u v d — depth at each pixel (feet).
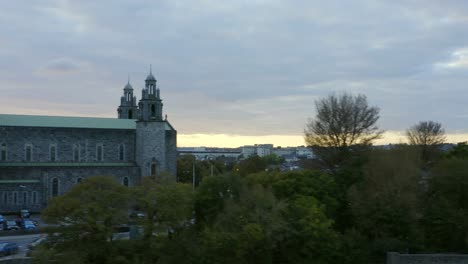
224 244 213.66
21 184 391.65
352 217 277.03
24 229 306.76
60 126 435.12
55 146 431.84
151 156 450.71
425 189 295.28
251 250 220.43
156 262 217.56
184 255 219.20
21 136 419.54
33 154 423.64
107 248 215.51
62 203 211.41
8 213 385.91
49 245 211.41
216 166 582.76
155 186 237.66
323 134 361.92
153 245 220.64
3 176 395.96
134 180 447.83
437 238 255.91
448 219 252.83
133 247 220.84
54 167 413.59
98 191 220.02
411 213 262.88
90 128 445.37
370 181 288.92
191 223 251.39
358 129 356.18
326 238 235.61
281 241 228.02
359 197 267.18
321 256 233.35
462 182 275.80
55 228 212.64
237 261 218.38
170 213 225.97
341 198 280.92
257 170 543.80
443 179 283.59
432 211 261.85
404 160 297.53
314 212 235.40
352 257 238.89
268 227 220.43
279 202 238.68
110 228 216.74
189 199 239.50
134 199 228.43
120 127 460.55
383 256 245.45
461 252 251.39
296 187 273.75
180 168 585.22
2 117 423.64
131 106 554.87
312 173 288.71
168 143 478.18
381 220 257.34
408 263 234.38
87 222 210.59
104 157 450.30
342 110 358.02
